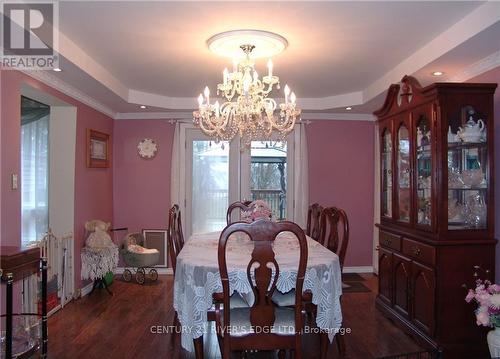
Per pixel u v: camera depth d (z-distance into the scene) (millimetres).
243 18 2611
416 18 2633
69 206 4230
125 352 2982
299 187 5543
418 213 3223
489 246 2906
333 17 2604
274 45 3037
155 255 4918
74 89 4023
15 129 3021
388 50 3271
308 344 3160
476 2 2396
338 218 3150
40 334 2861
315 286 2541
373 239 5641
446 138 2893
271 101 3324
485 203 2953
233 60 3275
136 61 3568
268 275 2168
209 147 5613
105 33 2871
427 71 3359
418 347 3076
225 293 2164
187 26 2744
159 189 5555
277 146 5633
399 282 3477
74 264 4250
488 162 2920
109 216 5332
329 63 3629
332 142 5621
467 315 2869
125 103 4773
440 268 2867
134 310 3928
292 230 2141
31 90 3424
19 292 3010
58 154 4227
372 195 5648
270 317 2207
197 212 5598
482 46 2744
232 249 3002
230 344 2213
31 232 4238
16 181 3014
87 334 3314
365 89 4660
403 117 3453
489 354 2850
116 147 5516
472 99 2906
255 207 3674
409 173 3342
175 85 4484
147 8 2453
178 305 2691
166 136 5574
